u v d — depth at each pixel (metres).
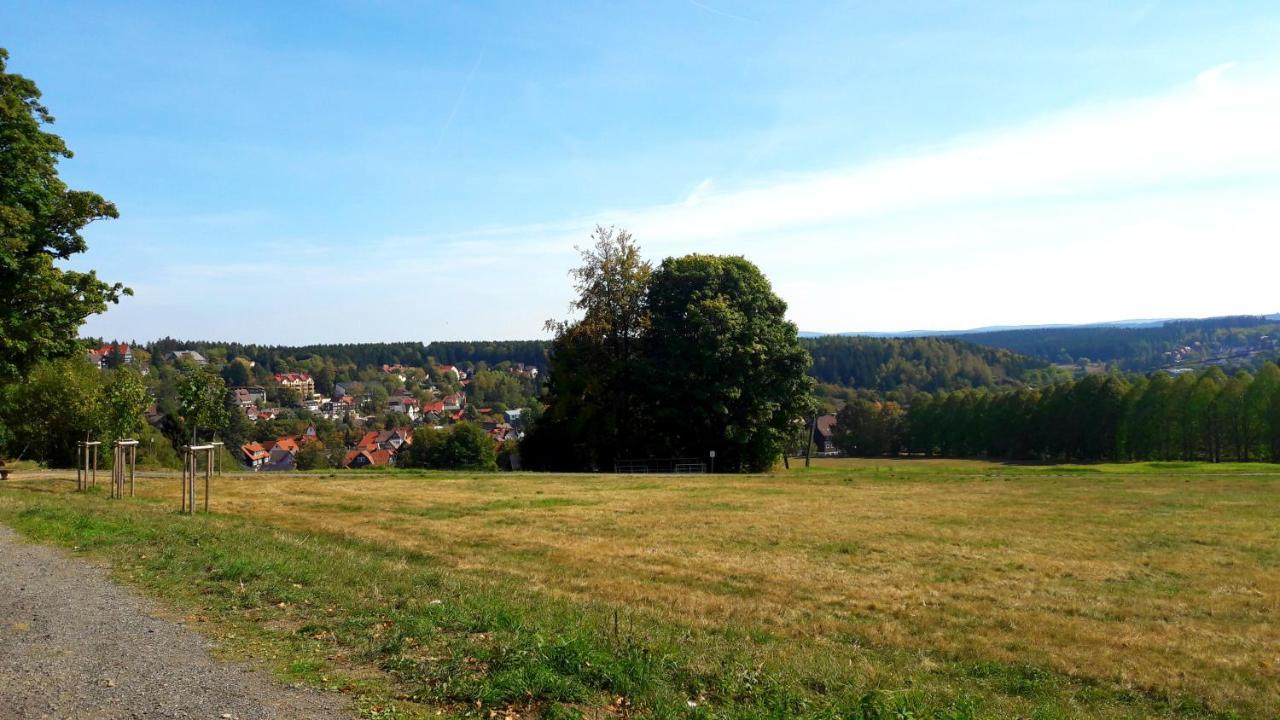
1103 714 8.83
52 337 26.50
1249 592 14.62
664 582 14.75
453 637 8.61
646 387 45.31
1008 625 12.33
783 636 11.27
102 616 9.26
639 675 7.53
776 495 29.59
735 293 47.56
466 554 16.91
